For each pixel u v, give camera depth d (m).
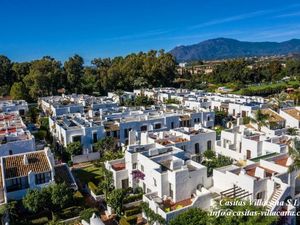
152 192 36.72
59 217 35.22
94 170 52.50
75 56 145.50
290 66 191.88
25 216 35.34
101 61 184.00
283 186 32.47
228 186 35.56
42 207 35.12
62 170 44.28
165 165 39.16
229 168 38.84
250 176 33.72
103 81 142.25
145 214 35.19
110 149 57.72
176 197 35.28
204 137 50.91
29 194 34.84
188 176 35.75
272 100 89.94
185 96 98.50
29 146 48.84
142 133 52.12
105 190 40.00
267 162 37.53
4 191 36.16
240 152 49.28
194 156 48.28
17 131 55.50
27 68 152.25
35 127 79.12
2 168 37.91
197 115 69.88
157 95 109.69
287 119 64.88
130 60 164.62
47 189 35.62
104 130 59.31
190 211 29.27
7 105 89.81
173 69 164.25
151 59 163.88
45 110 93.69
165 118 64.75
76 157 56.19
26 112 90.44
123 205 37.56
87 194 42.88
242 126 56.25
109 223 35.53
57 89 137.00
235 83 161.38
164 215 31.72
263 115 64.75
